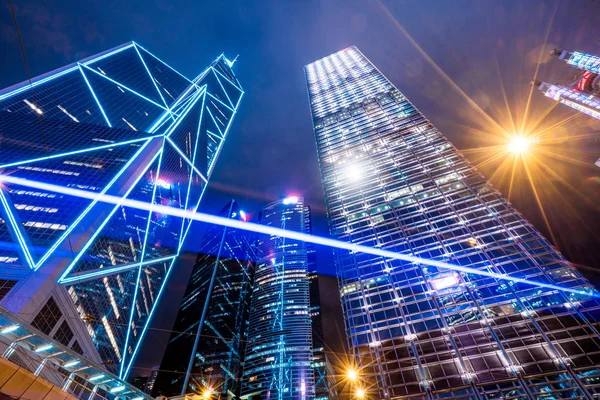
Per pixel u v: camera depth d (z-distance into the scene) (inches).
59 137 4261.8
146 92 6924.2
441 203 2566.4
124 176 4301.2
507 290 1782.7
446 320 1763.0
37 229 2984.7
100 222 3614.7
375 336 1827.0
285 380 6195.9
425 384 1524.4
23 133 3949.3
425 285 1995.6
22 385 830.5
